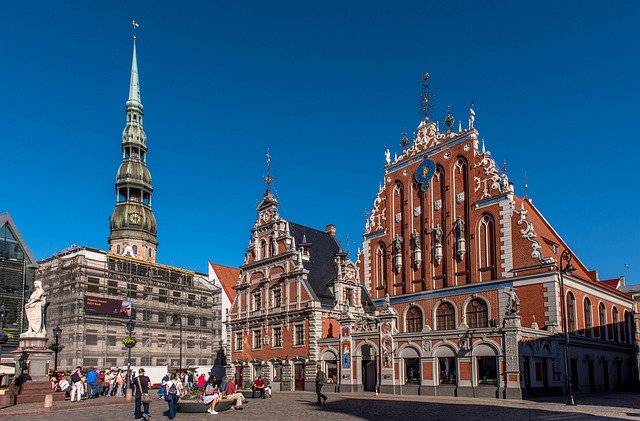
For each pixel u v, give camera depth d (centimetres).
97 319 7931
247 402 4194
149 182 11175
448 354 4653
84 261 8119
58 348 5528
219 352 9344
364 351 5466
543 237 5638
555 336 4684
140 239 10675
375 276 6412
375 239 6488
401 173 6350
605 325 5859
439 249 5756
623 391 5538
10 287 7612
